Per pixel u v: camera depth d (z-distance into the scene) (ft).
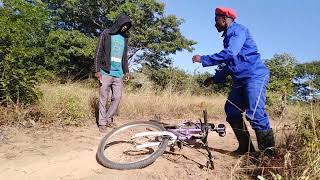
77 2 110.93
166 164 14.87
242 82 15.69
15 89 20.21
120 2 113.50
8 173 13.42
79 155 15.38
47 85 25.63
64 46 93.09
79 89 27.40
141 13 106.22
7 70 19.98
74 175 13.73
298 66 40.52
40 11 24.58
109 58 20.01
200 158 15.80
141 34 111.65
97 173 13.91
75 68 95.55
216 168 14.71
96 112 22.84
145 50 116.88
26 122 19.21
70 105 21.25
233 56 15.16
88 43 94.79
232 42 15.31
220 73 17.12
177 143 15.78
